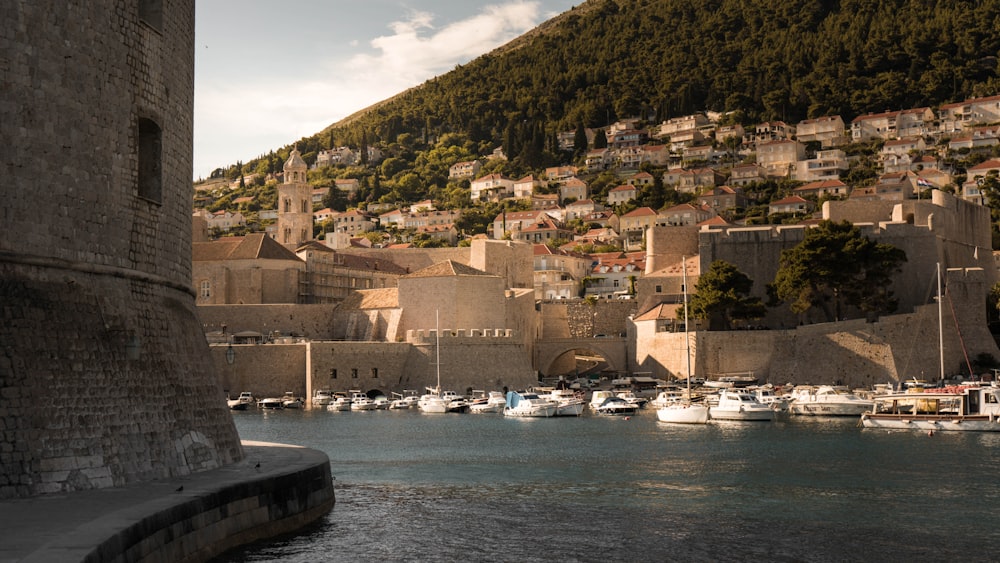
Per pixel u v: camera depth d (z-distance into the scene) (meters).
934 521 38.81
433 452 66.94
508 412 105.50
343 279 171.88
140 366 27.62
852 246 122.94
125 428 26.39
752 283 130.50
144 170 30.22
